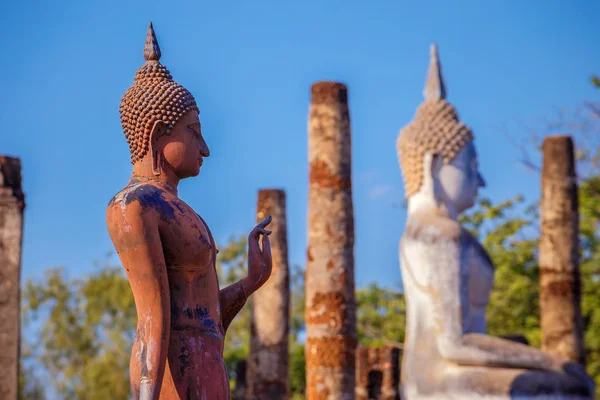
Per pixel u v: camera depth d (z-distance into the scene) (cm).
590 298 2464
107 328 3384
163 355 558
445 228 970
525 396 923
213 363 579
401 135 1027
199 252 583
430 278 959
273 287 1605
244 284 630
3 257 1328
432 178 995
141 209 568
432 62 1049
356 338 1302
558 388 927
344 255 1303
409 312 980
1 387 1296
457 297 955
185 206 589
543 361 936
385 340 2597
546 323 1449
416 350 962
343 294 1292
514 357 937
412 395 956
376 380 1493
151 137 599
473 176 1010
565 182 1480
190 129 610
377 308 2745
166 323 562
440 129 1006
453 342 944
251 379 1591
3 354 1303
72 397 3288
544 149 1503
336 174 1320
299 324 3281
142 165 604
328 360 1272
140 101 600
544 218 1482
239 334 3186
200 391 569
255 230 643
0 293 1320
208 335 582
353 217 1327
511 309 2489
